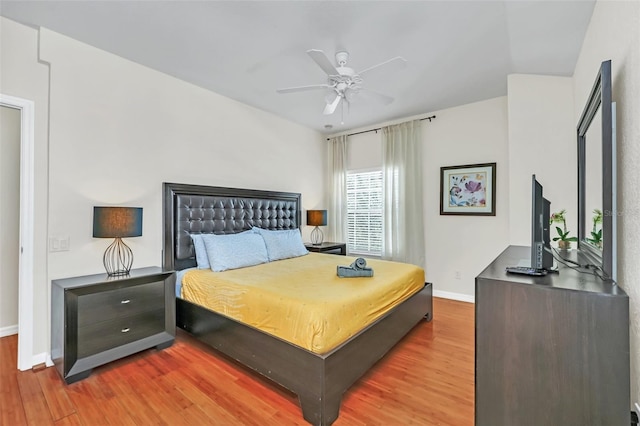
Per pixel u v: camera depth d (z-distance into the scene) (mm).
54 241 2537
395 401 2021
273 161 4641
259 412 1920
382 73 3176
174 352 2711
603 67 1480
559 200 2992
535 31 2350
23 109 2426
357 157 5328
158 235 3262
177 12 2250
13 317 3121
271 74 3289
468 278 4211
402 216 4664
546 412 1321
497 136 3951
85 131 2725
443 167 4363
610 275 1453
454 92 3732
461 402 2006
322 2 2104
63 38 2590
